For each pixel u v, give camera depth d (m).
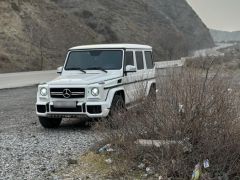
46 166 6.90
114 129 7.79
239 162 6.11
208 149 6.19
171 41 92.00
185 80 6.75
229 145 6.14
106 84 9.95
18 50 44.62
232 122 6.33
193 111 6.45
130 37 84.00
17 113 13.90
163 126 6.59
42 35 50.91
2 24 46.72
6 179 6.21
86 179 6.22
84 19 76.38
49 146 8.36
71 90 9.89
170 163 6.21
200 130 6.38
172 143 6.35
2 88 24.34
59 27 56.06
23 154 7.70
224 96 6.51
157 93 7.07
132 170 6.51
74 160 7.10
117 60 11.09
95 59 11.27
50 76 33.97
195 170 5.81
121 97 10.53
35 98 19.03
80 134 9.66
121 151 7.14
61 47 52.66
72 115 9.91
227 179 5.80
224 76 7.08
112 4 102.75
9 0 50.84
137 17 105.62
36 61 44.84
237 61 40.44
